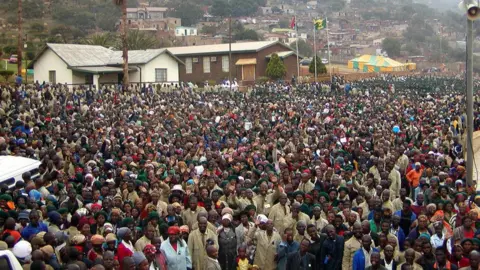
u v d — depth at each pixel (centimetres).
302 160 2052
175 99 4412
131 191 1562
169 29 15650
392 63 9681
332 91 5844
